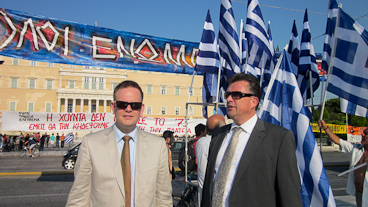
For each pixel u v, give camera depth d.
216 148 2.63
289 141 2.27
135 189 2.34
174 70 8.09
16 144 29.64
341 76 4.57
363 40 4.49
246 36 5.88
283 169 2.20
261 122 2.48
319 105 4.75
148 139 2.57
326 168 15.39
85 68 57.31
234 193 2.24
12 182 10.00
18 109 53.25
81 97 56.72
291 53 7.01
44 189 8.88
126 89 2.48
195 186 4.59
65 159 13.48
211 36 6.20
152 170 2.45
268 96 4.50
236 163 2.38
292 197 2.13
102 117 14.88
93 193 2.32
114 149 2.41
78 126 14.70
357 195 4.47
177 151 17.16
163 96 58.22
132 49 7.70
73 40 7.20
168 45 8.03
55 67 55.97
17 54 6.76
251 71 6.47
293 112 4.21
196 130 5.02
